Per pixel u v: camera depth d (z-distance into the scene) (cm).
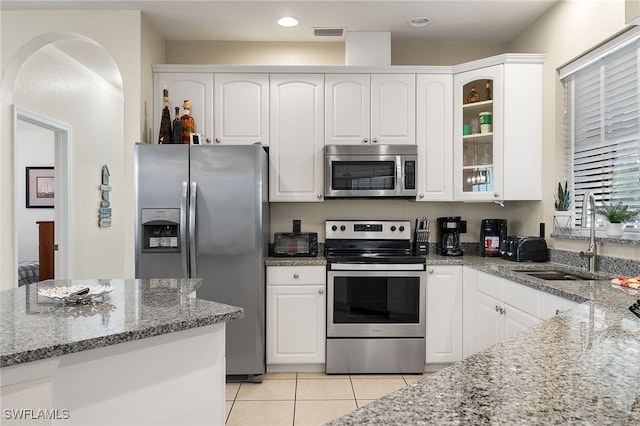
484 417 68
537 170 321
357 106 346
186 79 340
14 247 312
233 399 277
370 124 346
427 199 347
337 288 319
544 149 320
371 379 312
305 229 376
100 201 474
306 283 320
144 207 296
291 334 320
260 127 343
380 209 377
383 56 355
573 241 282
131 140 314
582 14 275
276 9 315
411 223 377
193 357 148
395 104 347
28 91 349
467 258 338
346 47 357
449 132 347
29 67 350
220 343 155
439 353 323
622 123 252
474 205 378
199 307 156
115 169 516
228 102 341
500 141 322
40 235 480
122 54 314
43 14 313
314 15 326
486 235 346
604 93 267
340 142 345
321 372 326
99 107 475
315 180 345
